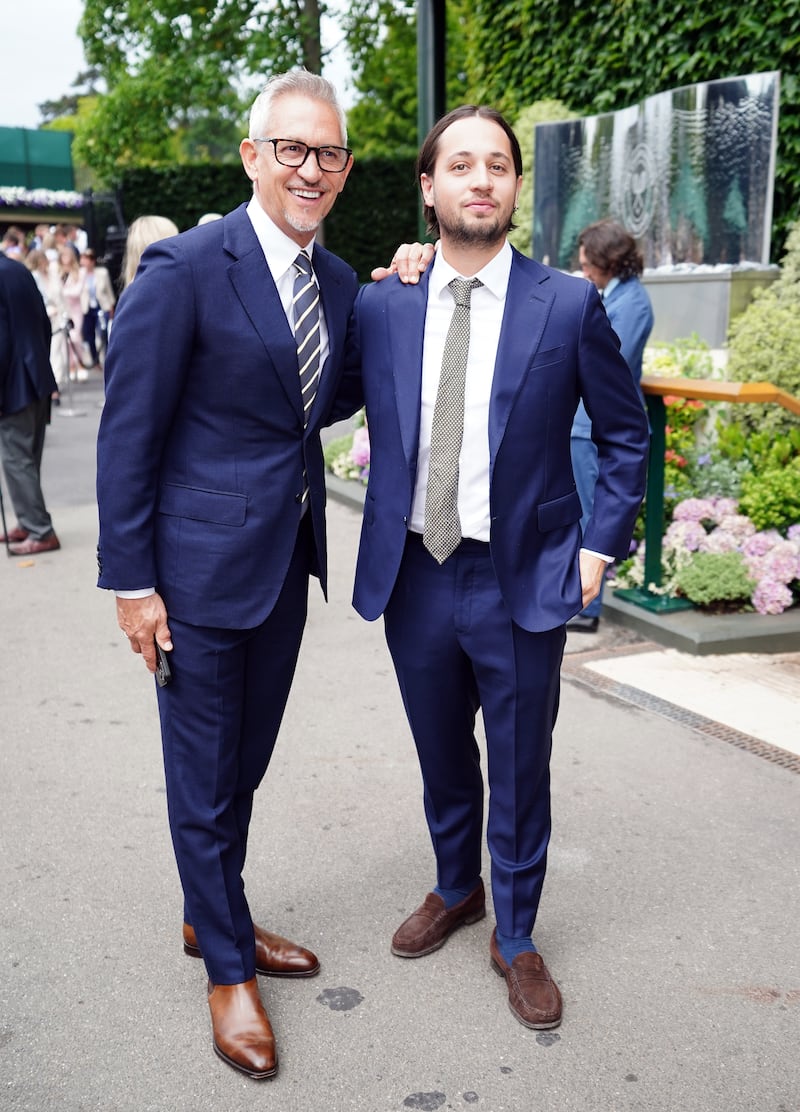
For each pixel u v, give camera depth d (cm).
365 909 275
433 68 671
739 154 612
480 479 225
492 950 248
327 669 439
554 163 791
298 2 1772
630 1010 235
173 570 217
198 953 256
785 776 340
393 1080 215
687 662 436
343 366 233
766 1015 233
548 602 227
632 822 314
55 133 2920
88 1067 220
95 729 387
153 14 1817
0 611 526
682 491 538
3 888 285
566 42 803
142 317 204
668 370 580
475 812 259
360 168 1684
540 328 220
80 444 984
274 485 219
